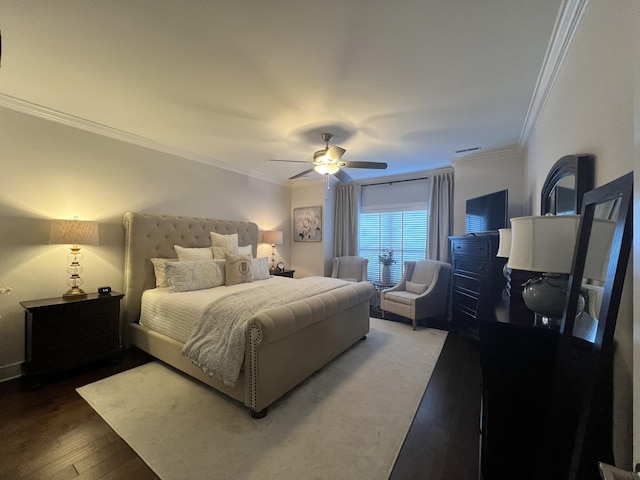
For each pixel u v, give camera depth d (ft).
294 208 19.25
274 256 17.81
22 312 8.43
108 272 10.30
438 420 6.58
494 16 4.92
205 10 4.82
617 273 2.70
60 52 5.93
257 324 6.41
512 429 4.25
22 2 4.63
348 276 17.22
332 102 7.91
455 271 12.87
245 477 4.90
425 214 16.53
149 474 4.96
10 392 7.47
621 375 3.00
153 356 9.60
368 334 12.34
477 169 12.87
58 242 8.43
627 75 3.30
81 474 4.94
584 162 4.50
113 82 7.06
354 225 18.34
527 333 4.27
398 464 5.28
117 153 10.53
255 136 10.59
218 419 6.45
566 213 5.52
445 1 4.62
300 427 6.21
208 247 13.00
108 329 9.11
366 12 4.84
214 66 6.37
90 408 6.82
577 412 3.48
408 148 11.86
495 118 8.88
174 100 7.90
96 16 4.95
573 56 5.20
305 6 4.71
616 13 3.59
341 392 7.65
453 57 6.01
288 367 7.29
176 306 8.61
